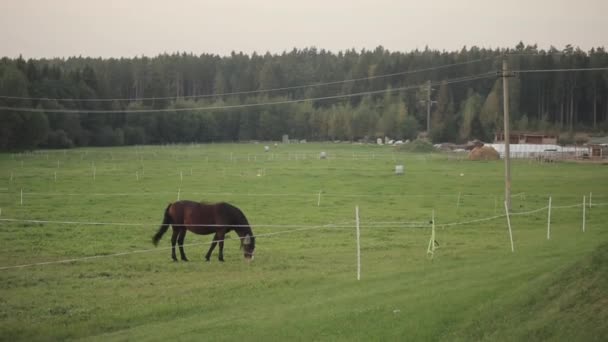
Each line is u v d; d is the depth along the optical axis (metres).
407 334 10.39
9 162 72.69
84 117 121.44
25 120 95.69
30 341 11.52
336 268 18.16
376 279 15.57
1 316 12.97
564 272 11.53
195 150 114.75
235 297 14.43
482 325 10.39
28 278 16.58
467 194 44.03
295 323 11.52
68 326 12.27
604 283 10.15
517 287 12.41
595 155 91.88
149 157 88.75
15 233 24.52
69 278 16.69
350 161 83.50
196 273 17.61
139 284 16.06
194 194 41.31
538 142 121.38
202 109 145.38
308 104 164.50
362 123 154.25
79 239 23.48
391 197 41.31
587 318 9.38
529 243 22.34
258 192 43.69
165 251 21.53
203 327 11.72
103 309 13.52
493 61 179.50
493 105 150.12
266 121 159.88
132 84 194.75
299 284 15.68
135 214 31.30
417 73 183.25
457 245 22.89
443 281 14.46
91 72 133.00
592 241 20.31
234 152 109.06
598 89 168.25
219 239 19.58
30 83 114.69
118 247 22.03
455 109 169.12
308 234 25.94
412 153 108.00
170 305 13.66
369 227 27.61
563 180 54.94
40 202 35.69
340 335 10.66
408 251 21.47
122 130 127.12
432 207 36.47
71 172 59.84
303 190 45.41
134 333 11.78
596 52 177.12
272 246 22.80
